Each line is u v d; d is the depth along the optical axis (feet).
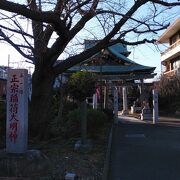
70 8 40.40
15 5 33.12
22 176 31.37
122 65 119.14
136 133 77.66
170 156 47.80
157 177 36.01
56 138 53.26
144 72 123.24
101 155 44.83
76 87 51.08
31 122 50.83
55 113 73.87
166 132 80.38
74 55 52.90
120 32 50.11
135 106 172.55
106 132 73.72
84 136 49.29
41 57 50.03
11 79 39.75
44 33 49.83
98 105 115.34
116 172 38.24
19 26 49.42
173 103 168.76
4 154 38.58
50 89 51.60
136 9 46.93
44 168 33.73
